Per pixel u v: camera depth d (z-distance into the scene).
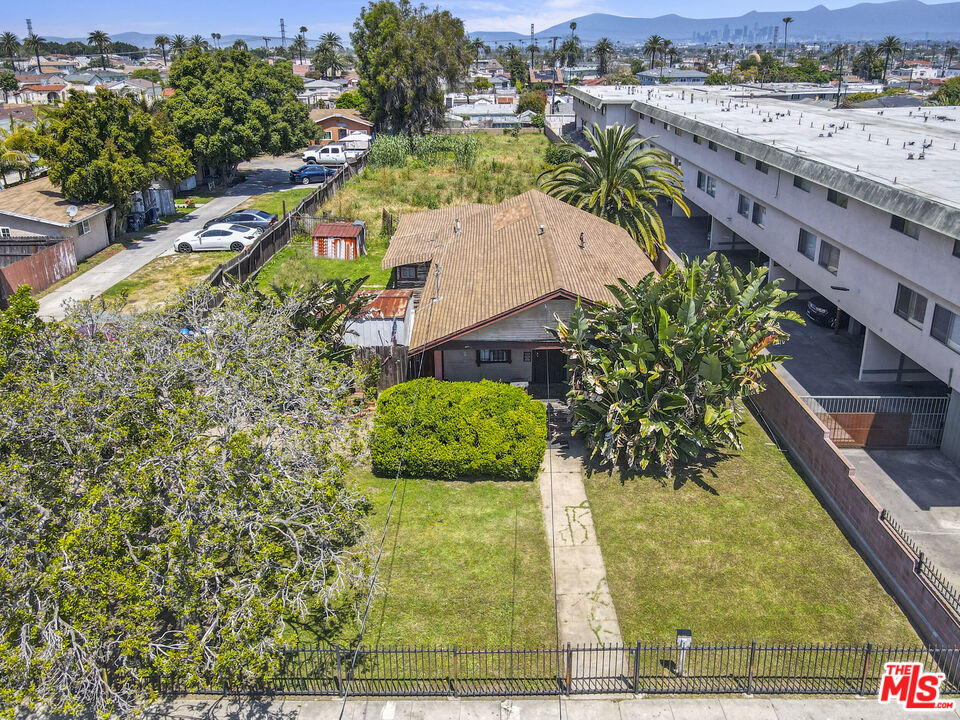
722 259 21.33
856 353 27.52
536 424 20.12
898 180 22.56
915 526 17.94
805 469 20.33
